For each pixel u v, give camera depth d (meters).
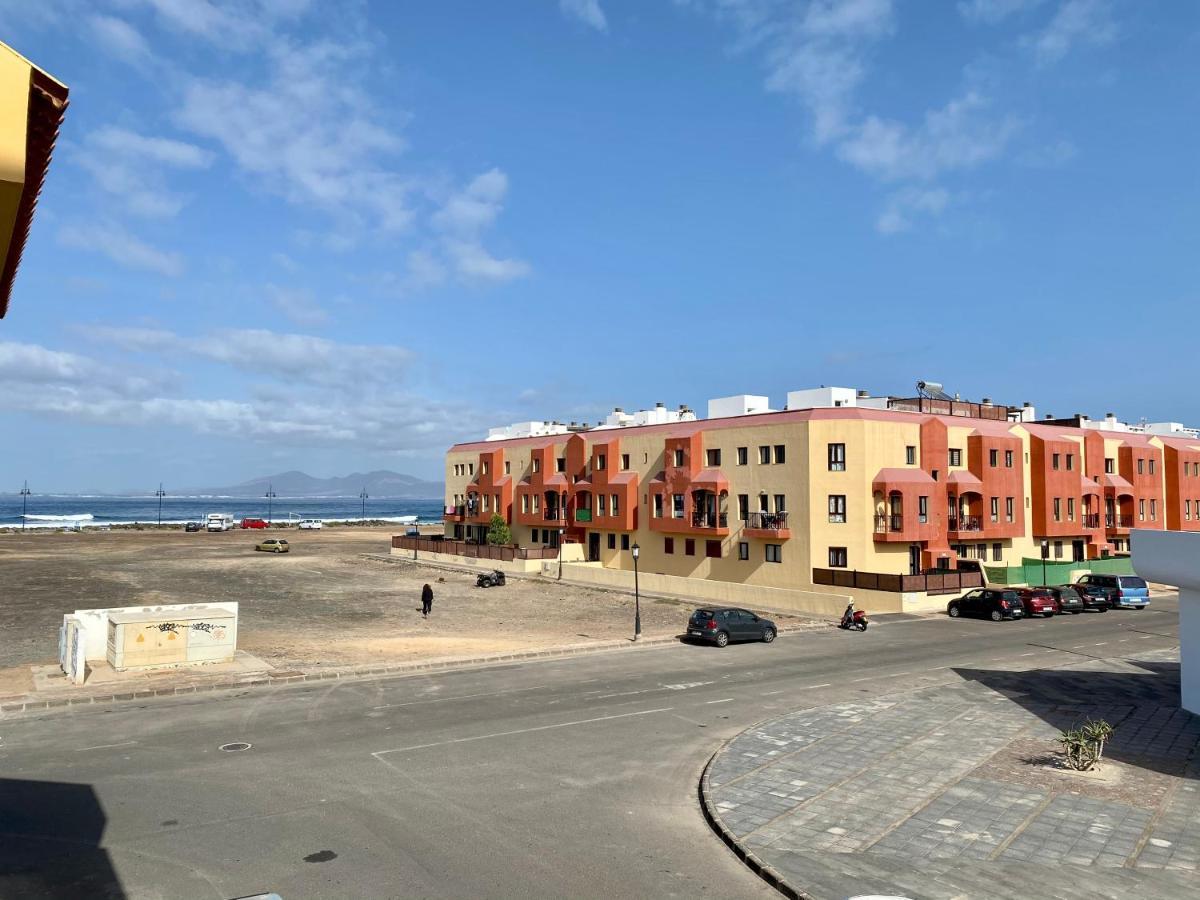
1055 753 16.16
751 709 20.27
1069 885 10.29
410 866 10.80
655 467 55.00
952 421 46.62
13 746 16.36
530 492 66.12
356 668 24.69
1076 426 59.97
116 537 105.44
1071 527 51.06
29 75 4.83
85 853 11.05
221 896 9.84
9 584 49.12
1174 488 58.81
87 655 24.80
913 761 15.65
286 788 13.89
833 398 48.53
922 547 44.56
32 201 6.05
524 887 10.24
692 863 11.16
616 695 21.83
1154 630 35.12
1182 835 11.97
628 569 56.91
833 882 10.34
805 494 44.66
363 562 71.19
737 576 48.41
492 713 19.67
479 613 41.59
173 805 12.97
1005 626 36.28
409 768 15.17
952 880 10.42
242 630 33.72
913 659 27.73
